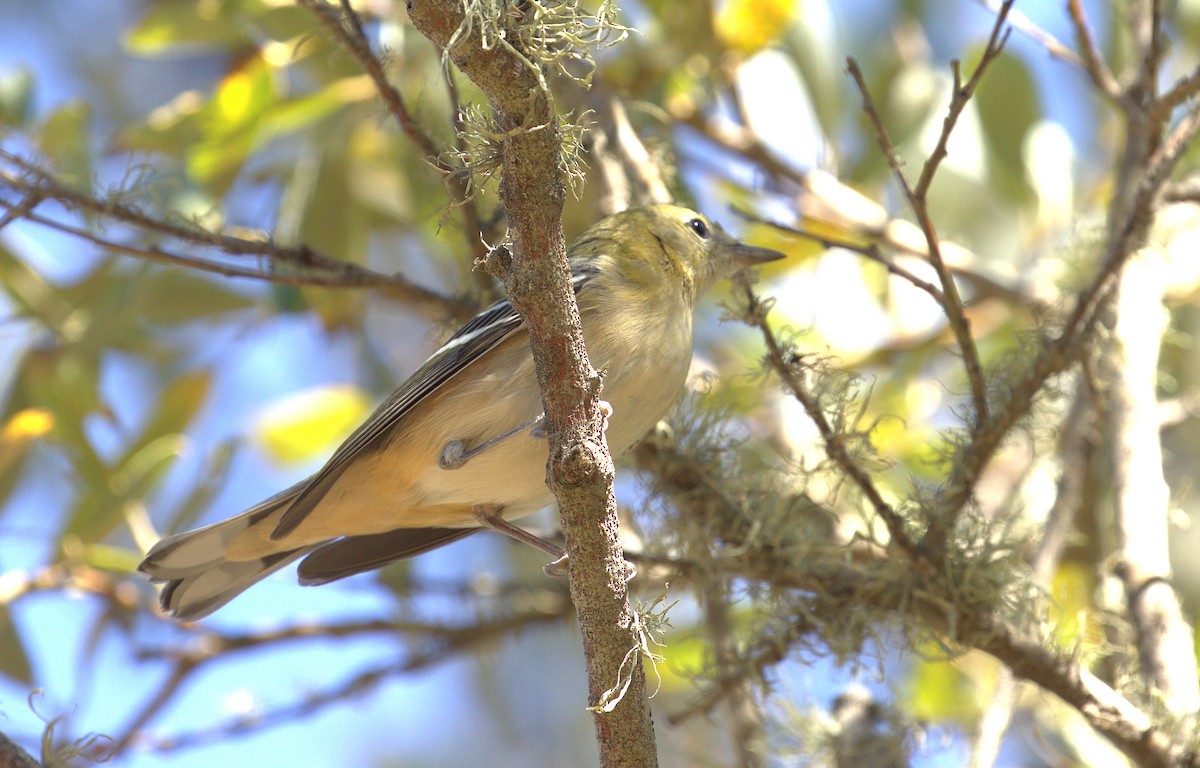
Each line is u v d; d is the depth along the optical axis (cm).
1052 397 762
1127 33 1246
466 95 935
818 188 1204
